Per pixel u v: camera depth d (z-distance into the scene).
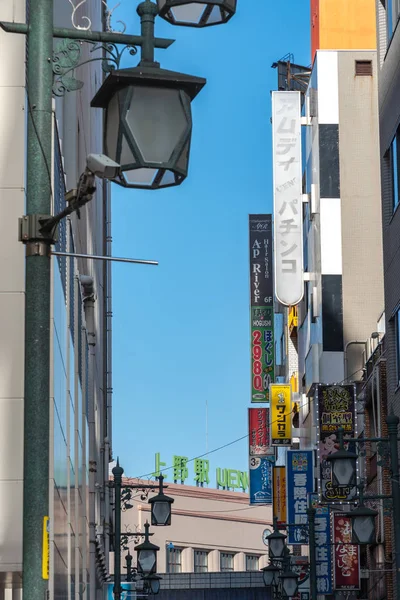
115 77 9.80
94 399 45.94
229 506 120.38
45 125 10.85
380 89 37.81
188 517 115.31
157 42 10.17
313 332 57.66
